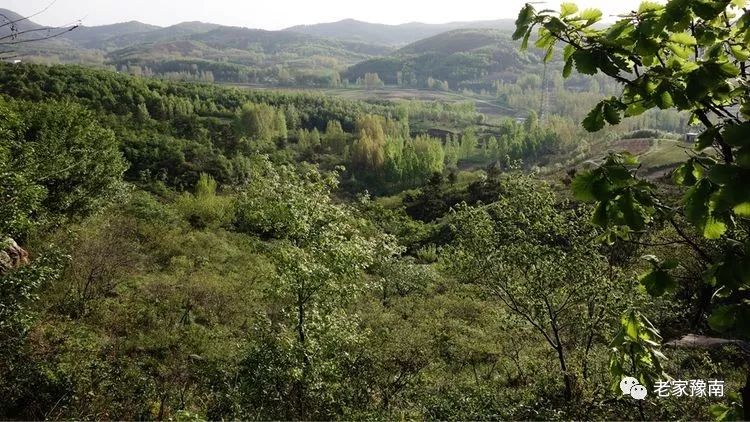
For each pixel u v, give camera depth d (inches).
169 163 2324.1
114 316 520.7
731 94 79.2
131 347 461.7
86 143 818.8
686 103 80.4
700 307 372.5
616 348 104.4
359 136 4040.4
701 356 325.4
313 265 367.9
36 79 2829.7
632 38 82.5
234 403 338.3
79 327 455.5
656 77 82.2
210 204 1309.1
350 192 3132.4
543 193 405.4
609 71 83.0
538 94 7642.7
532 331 518.9
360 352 417.7
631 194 76.4
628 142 2923.2
